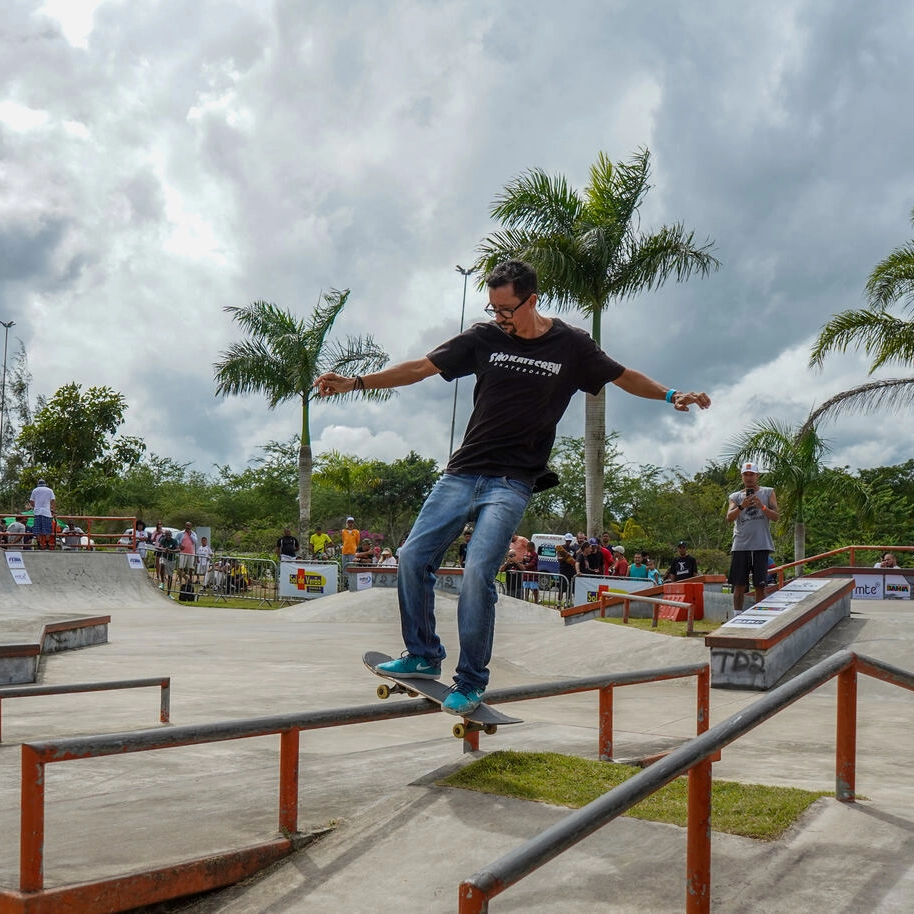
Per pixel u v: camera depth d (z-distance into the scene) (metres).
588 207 20.06
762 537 10.47
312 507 46.28
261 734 3.45
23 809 2.92
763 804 3.71
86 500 32.50
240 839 3.57
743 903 2.94
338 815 3.88
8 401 37.50
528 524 45.50
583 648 10.86
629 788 2.46
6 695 5.87
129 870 3.18
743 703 7.96
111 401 33.16
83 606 18.44
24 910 2.85
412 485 46.50
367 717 3.72
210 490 50.44
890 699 7.91
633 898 3.00
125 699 8.06
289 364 24.64
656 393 3.84
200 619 15.89
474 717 3.64
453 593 17.77
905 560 32.50
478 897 2.09
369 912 3.08
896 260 17.22
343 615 16.14
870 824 3.53
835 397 18.34
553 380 3.71
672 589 12.45
